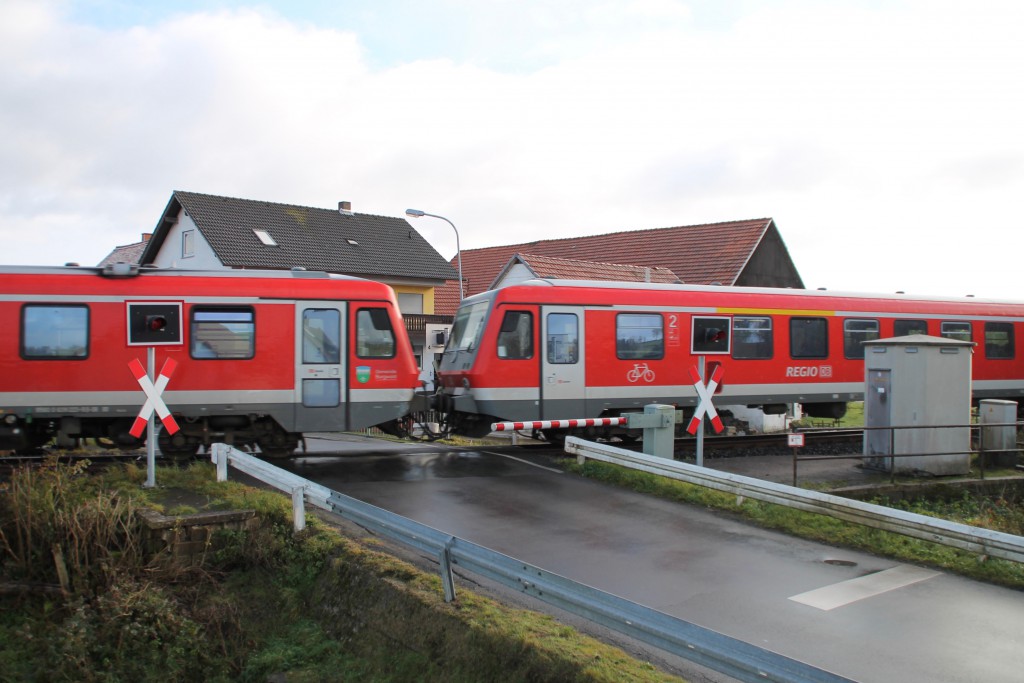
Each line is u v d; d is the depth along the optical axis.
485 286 43.59
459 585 7.53
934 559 8.35
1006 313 21.42
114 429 12.97
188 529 8.63
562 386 15.44
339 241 36.75
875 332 18.91
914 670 5.66
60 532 8.45
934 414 12.82
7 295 12.40
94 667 7.40
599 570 7.93
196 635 7.79
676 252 37.28
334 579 7.88
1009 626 6.57
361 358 13.62
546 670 5.64
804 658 5.85
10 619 8.02
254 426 13.45
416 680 6.40
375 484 12.02
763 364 17.36
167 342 10.34
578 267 32.53
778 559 8.41
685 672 5.79
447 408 15.52
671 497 11.25
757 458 15.07
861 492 11.82
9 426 12.42
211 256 33.16
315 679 6.96
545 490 11.71
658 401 16.23
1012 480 12.84
